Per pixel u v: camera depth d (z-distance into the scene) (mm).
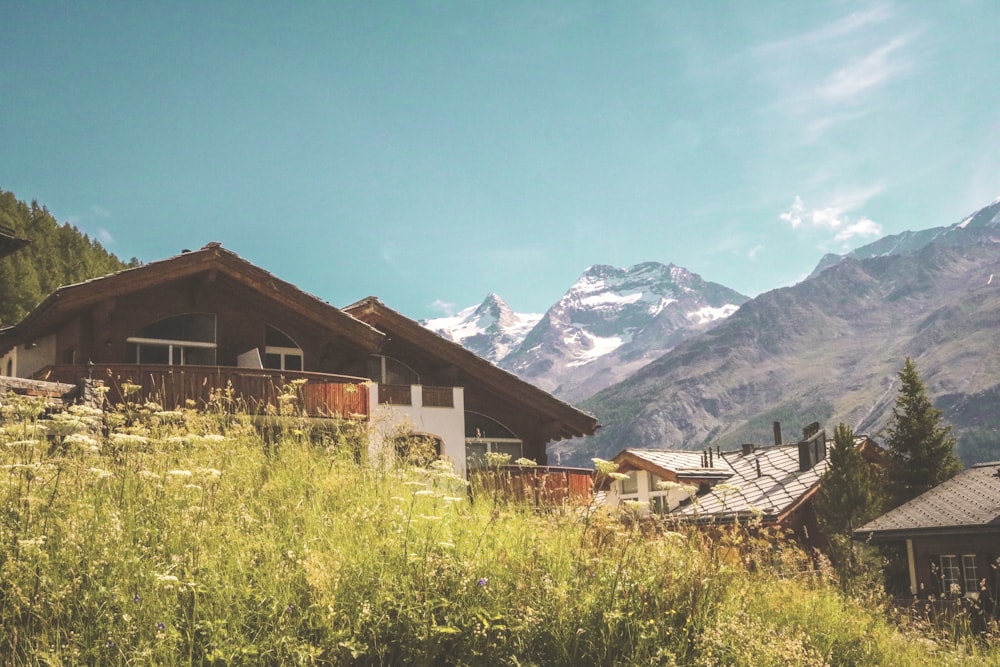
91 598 7555
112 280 21469
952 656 12812
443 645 8297
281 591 8141
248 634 7691
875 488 32656
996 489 27312
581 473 22469
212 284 23438
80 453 10070
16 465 8328
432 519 9609
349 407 21562
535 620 8750
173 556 8211
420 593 8469
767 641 10203
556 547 10367
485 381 27531
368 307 26062
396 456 13383
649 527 11047
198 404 19047
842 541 27000
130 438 9602
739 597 10984
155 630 7363
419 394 24438
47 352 23484
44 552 7695
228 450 11680
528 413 28484
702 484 38312
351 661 7848
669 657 9031
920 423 42188
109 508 9055
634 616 9359
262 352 24078
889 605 14156
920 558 26812
